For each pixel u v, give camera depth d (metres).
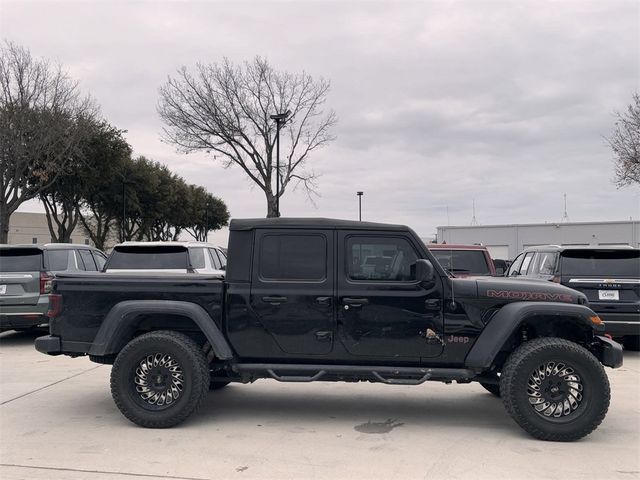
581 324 5.51
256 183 31.31
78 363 8.84
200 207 50.25
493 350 5.30
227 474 4.36
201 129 29.50
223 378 5.99
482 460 4.70
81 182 29.92
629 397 6.78
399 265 5.62
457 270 10.45
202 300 5.67
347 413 6.14
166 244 10.04
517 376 5.19
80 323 5.77
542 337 5.55
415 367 5.57
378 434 5.39
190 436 5.29
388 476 4.34
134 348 5.49
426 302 5.51
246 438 5.23
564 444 5.12
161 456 4.74
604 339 5.60
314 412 6.16
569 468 4.52
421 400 6.72
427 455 4.81
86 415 5.96
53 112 22.36
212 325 5.57
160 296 5.70
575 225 35.09
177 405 5.46
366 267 5.64
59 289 5.83
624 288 9.06
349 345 5.56
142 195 36.75
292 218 5.75
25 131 21.67
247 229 5.73
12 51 21.36
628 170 21.02
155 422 5.46
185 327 5.89
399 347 5.53
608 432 5.48
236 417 5.94
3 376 7.88
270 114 29.39
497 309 5.53
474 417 6.01
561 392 5.23
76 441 5.12
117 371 5.49
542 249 10.48
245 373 5.64
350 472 4.42
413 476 4.34
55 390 7.06
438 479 4.29
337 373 5.53
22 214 49.78
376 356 5.55
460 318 5.50
